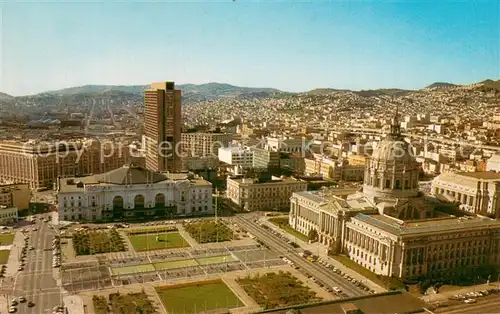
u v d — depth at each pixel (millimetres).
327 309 148000
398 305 151500
